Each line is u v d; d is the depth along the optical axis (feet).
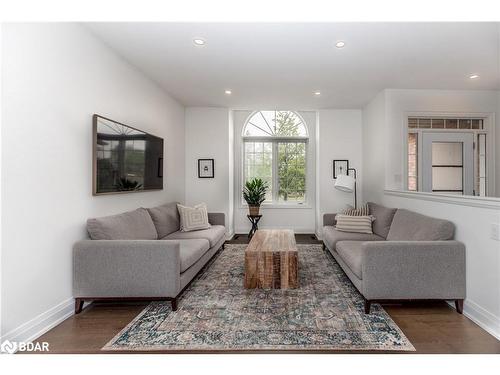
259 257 8.45
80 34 7.14
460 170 12.82
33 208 5.76
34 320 5.78
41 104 5.95
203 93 12.94
